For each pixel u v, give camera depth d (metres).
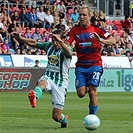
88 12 31.02
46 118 36.78
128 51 84.44
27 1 95.31
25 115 38.94
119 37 90.88
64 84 29.95
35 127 31.02
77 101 54.59
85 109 44.91
